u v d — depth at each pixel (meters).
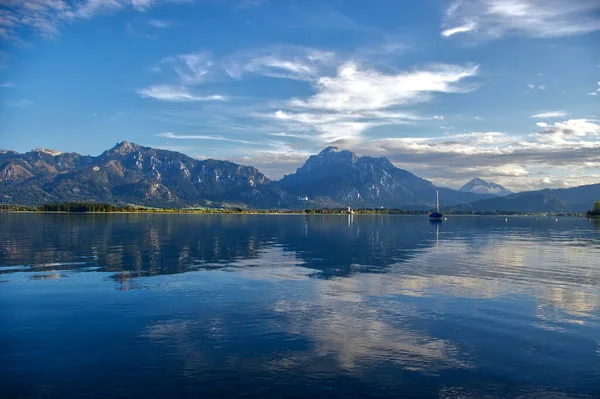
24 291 36.31
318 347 23.38
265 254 64.06
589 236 112.56
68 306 31.42
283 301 33.12
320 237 102.62
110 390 18.53
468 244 83.88
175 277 43.19
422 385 19.14
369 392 18.47
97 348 23.11
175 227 140.75
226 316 28.94
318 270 48.22
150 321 27.78
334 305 31.95
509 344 24.02
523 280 42.44
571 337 25.19
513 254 65.62
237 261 55.66
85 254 61.72
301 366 20.95
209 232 116.62
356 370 20.56
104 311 30.11
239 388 18.73
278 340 24.38
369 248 74.62
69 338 24.64
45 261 54.22
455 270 48.66
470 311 30.50
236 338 24.69
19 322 27.53
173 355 22.19
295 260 57.06
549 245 82.50
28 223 155.12
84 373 20.12
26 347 23.27
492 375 20.16
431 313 29.92
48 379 19.55
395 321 28.02
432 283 40.56
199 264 52.59
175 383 19.16
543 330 26.41
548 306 32.06
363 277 43.66
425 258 59.94
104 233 104.62
